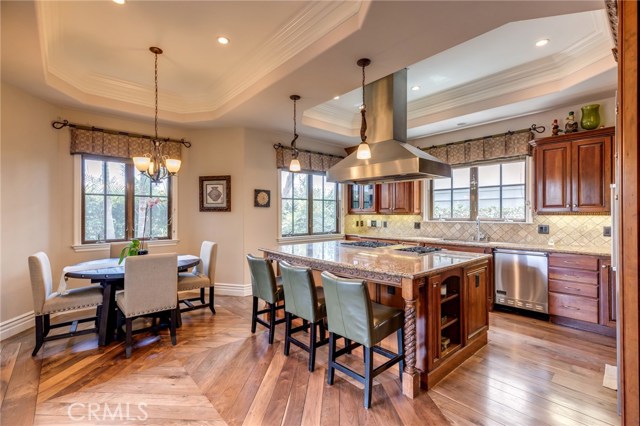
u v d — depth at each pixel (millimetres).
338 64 2803
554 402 2148
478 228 4668
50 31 2750
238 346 3043
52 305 2855
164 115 4473
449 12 2061
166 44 3092
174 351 2926
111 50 3197
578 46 3107
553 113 4102
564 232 4039
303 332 3416
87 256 4109
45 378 2441
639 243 1044
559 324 3592
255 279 3236
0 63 2818
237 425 1925
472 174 4980
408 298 2191
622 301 1127
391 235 5875
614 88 3422
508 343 3090
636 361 1058
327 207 6281
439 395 2238
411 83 4023
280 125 4855
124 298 2871
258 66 3395
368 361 2111
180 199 4984
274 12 2592
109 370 2570
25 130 3438
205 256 4070
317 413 2039
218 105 4410
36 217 3576
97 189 4246
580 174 3609
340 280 2193
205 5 2502
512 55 3324
